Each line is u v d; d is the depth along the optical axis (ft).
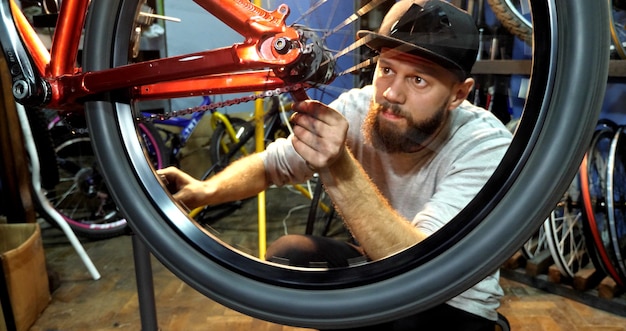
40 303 4.80
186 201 2.45
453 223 1.51
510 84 3.09
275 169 2.77
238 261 1.68
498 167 1.45
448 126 2.06
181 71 1.61
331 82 1.88
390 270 1.55
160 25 3.59
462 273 1.44
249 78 1.83
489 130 2.00
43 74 1.77
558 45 1.31
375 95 2.10
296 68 1.63
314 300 1.58
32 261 4.67
